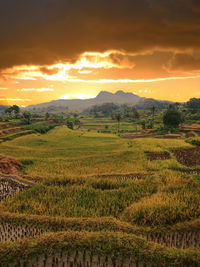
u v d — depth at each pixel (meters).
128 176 27.88
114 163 36.31
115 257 9.08
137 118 173.00
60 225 13.18
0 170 29.20
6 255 9.19
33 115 171.12
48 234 11.03
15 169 31.61
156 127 119.94
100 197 19.33
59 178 24.91
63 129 115.38
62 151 48.88
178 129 104.00
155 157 40.56
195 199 17.31
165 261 8.83
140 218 14.62
